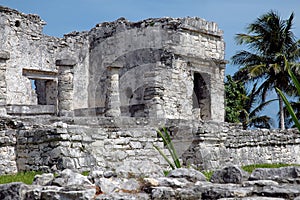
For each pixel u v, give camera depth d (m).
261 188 6.71
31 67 27.28
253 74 32.59
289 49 33.38
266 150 18.73
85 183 6.90
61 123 12.77
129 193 6.79
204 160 15.73
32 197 6.74
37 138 12.91
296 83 6.62
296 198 6.19
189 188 6.84
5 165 13.46
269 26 33.16
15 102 26.41
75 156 12.44
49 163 12.45
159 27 25.73
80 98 28.94
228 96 34.47
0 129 14.27
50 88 28.55
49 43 28.27
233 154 17.06
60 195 6.60
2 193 6.83
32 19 27.59
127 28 27.02
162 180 7.03
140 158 13.99
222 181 7.21
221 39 28.06
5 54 19.53
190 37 26.39
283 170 7.07
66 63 20.62
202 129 16.03
